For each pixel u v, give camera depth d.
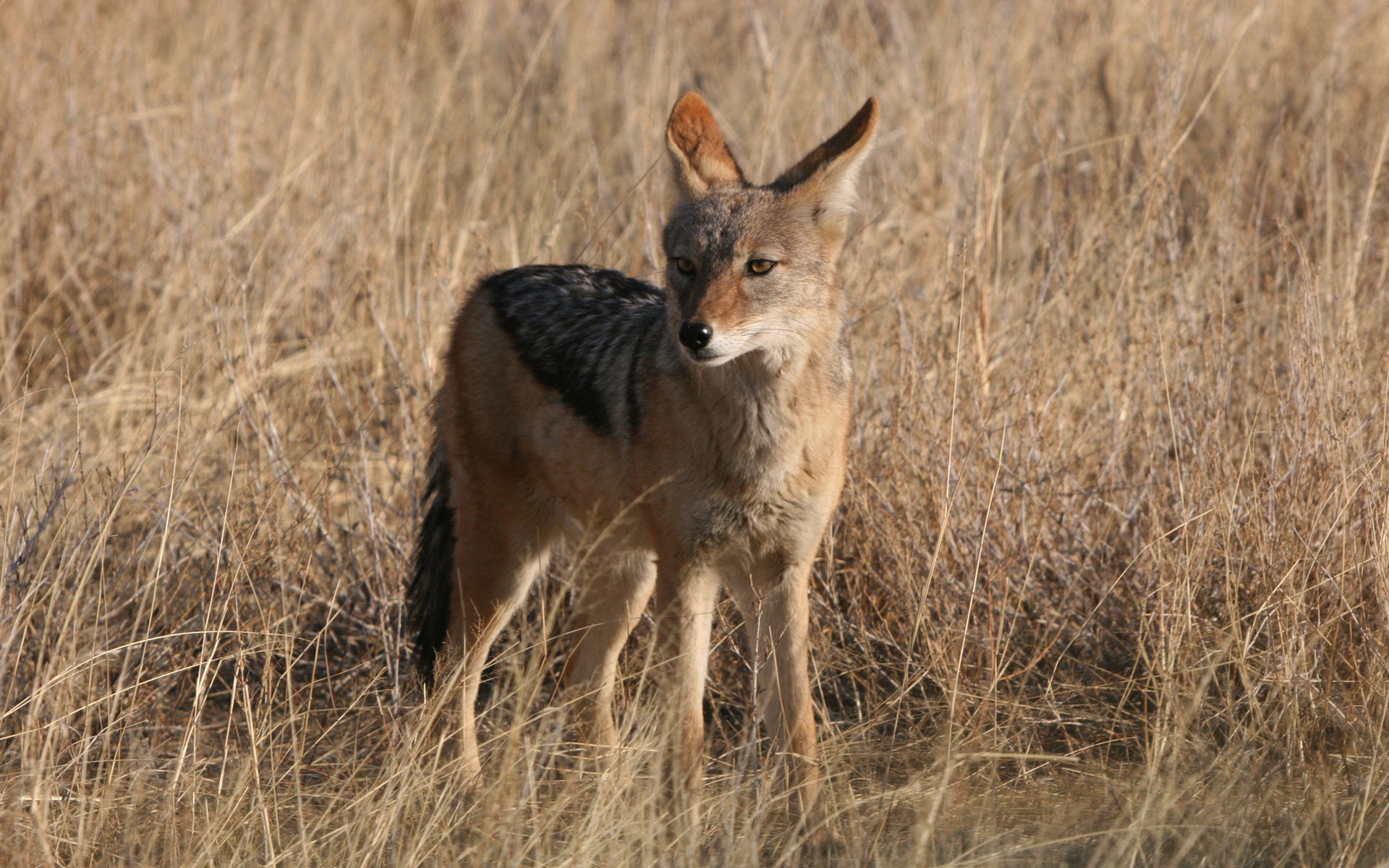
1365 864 8.23
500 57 26.42
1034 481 12.37
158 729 10.73
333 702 11.56
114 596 11.46
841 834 9.20
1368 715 9.66
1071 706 11.04
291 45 21.88
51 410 14.46
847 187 10.38
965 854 8.38
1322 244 15.20
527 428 11.41
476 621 11.63
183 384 12.14
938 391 12.73
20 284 16.52
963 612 11.80
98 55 20.25
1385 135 14.11
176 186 17.66
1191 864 8.47
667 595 10.30
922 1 23.67
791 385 9.97
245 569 10.90
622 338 10.84
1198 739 9.76
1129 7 20.66
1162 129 15.16
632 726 10.09
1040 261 15.95
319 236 16.86
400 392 13.77
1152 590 11.33
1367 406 12.38
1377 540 10.51
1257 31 20.80
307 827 9.20
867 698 11.42
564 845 8.73
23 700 10.38
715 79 22.38
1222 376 12.63
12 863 8.45
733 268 9.84
